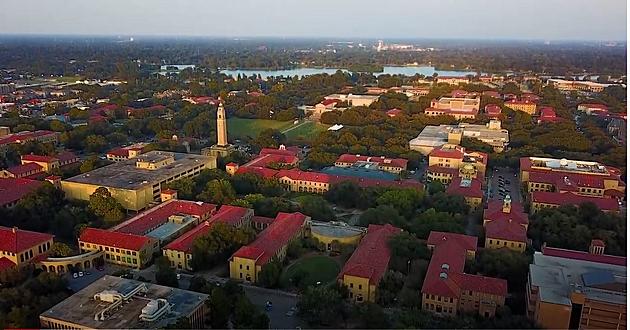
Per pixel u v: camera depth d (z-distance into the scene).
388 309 191.12
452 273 194.12
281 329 178.25
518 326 169.25
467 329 168.38
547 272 186.12
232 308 178.12
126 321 164.00
